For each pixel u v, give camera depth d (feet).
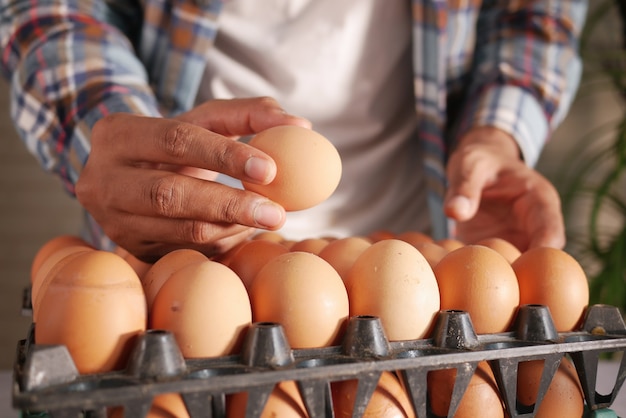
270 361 1.09
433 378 1.23
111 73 2.02
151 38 2.39
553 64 2.64
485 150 2.15
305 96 2.55
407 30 2.59
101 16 2.36
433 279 1.28
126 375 1.05
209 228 1.42
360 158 2.67
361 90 2.59
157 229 1.47
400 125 2.74
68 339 1.07
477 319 1.29
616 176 4.43
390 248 1.28
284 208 1.40
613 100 5.28
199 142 1.37
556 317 1.35
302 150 1.36
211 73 2.52
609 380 1.83
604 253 4.36
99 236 2.35
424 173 2.74
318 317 1.18
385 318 1.22
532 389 1.29
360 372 1.09
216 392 1.02
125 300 1.11
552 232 1.94
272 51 2.48
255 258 1.36
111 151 1.54
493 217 2.18
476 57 2.77
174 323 1.13
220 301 1.14
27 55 2.11
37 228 5.04
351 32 2.52
